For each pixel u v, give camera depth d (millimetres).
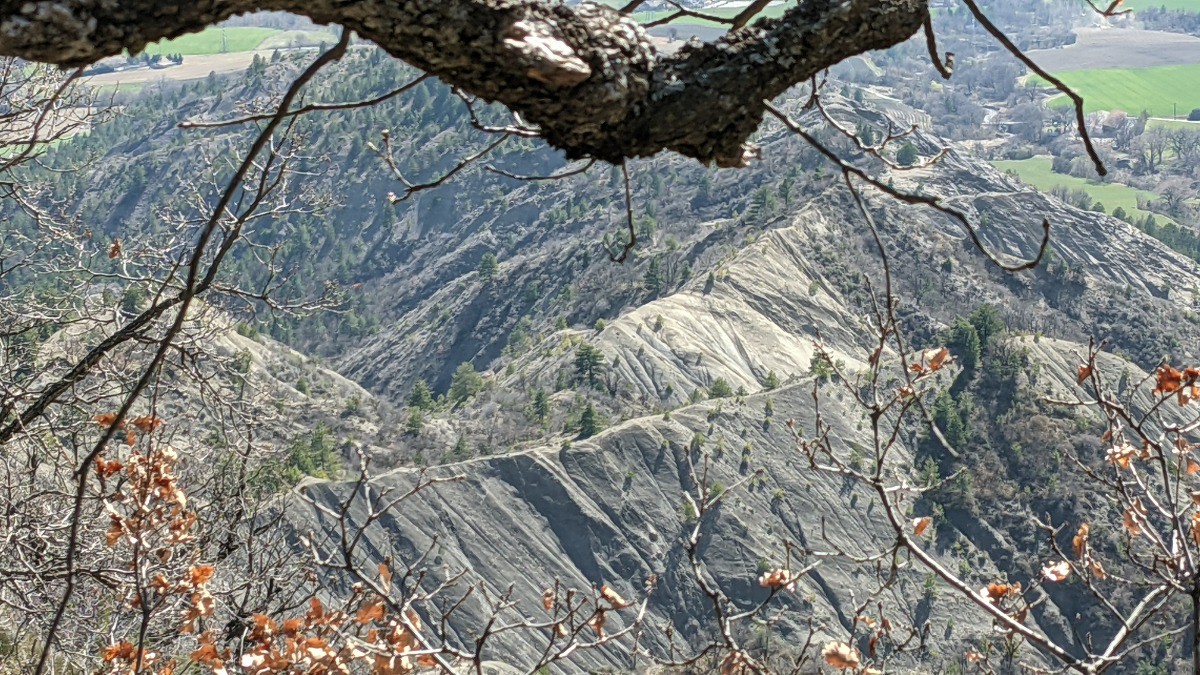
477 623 47906
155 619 5941
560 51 1537
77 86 7516
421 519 63875
